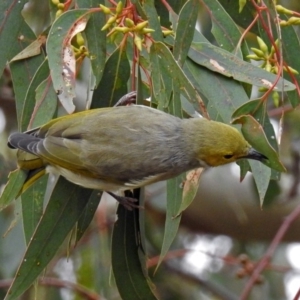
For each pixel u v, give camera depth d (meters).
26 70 10.34
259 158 9.34
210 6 10.67
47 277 13.97
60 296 14.20
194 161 9.45
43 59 10.39
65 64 9.09
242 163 10.07
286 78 10.80
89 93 10.17
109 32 9.69
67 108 8.82
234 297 15.35
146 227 15.19
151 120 9.40
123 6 9.51
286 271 13.70
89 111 9.54
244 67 9.97
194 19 9.74
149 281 9.96
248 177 15.32
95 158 9.26
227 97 10.03
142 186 9.57
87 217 10.02
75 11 9.38
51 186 12.55
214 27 10.66
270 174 9.91
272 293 15.41
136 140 9.30
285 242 16.08
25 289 9.52
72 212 9.71
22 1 10.53
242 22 11.20
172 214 9.74
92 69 9.53
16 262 13.62
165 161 9.37
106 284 14.20
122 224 9.89
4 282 13.27
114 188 9.55
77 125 9.40
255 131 9.17
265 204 13.49
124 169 9.29
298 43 10.78
